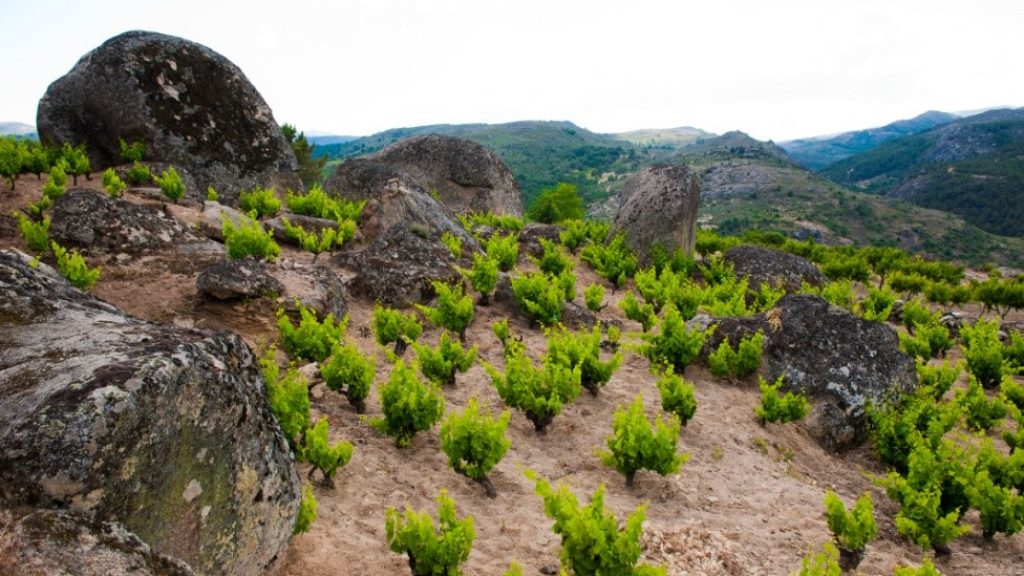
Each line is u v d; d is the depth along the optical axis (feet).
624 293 53.62
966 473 22.15
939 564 20.30
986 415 33.60
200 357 11.54
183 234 35.63
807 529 20.75
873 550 20.53
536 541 17.75
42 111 54.65
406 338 29.73
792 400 28.32
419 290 38.52
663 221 58.65
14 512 8.80
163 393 10.25
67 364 10.70
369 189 60.03
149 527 9.96
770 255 61.31
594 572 14.74
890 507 24.11
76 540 8.54
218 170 57.88
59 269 27.68
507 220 72.28
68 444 9.08
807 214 480.64
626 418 21.90
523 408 25.25
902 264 85.25
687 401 26.81
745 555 18.49
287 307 29.91
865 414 30.63
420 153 90.12
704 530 19.60
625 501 21.06
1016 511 21.31
